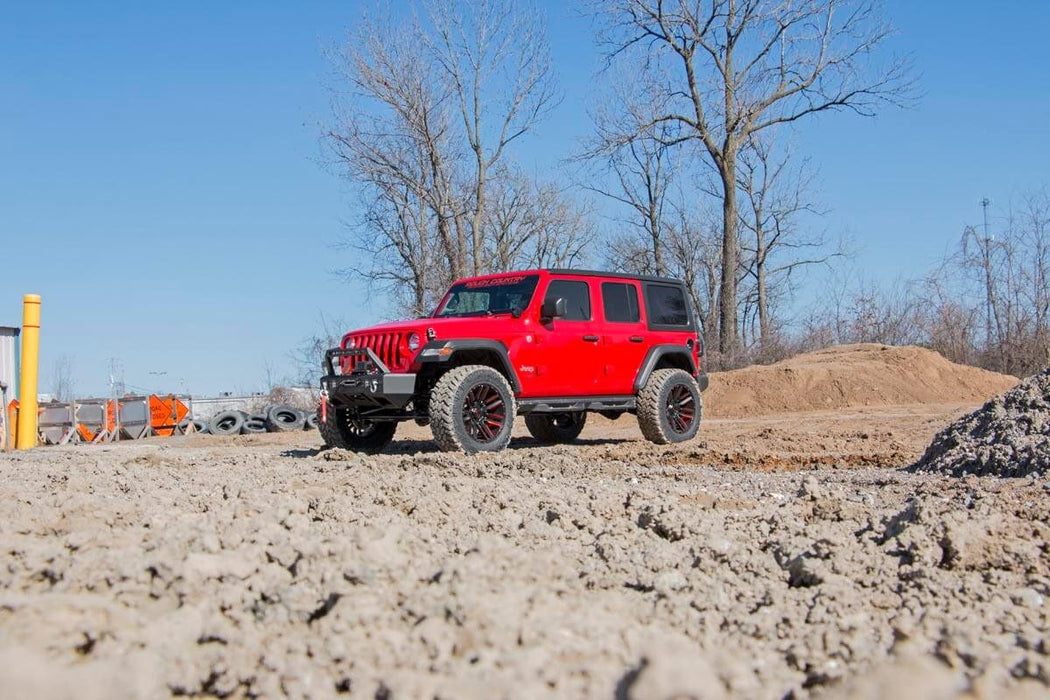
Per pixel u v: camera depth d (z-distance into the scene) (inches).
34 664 93.7
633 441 465.4
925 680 93.0
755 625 118.3
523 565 127.2
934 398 791.7
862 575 140.6
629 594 133.1
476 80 1078.4
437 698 89.0
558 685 92.4
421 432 582.9
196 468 322.7
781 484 261.3
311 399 960.3
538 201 1360.7
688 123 1148.5
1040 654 107.7
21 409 541.3
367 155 1072.2
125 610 113.1
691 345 469.1
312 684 97.4
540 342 409.4
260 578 121.5
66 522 168.6
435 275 1155.3
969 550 148.6
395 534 140.9
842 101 1105.4
